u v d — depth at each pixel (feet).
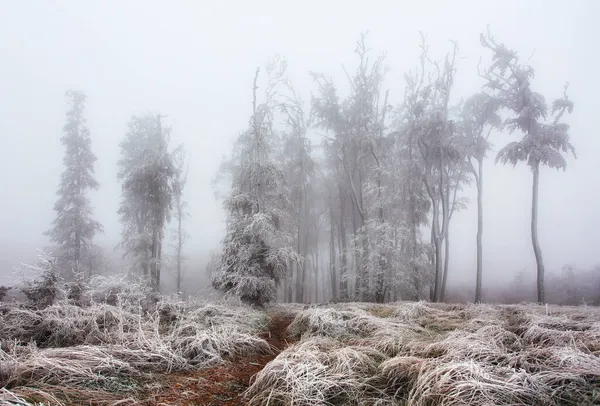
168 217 56.39
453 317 25.80
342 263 59.31
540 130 46.39
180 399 12.24
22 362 12.68
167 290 66.13
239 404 12.22
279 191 43.96
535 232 46.09
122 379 13.44
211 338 18.25
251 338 19.47
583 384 10.98
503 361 13.44
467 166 56.70
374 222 50.80
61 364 13.03
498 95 52.85
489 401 10.14
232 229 38.45
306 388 12.00
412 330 21.07
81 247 65.21
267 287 35.40
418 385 11.87
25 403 9.43
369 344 18.03
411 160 56.29
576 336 16.38
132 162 63.05
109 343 16.61
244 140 47.57
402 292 50.39
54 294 22.09
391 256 49.49
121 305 21.09
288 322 28.53
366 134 52.34
